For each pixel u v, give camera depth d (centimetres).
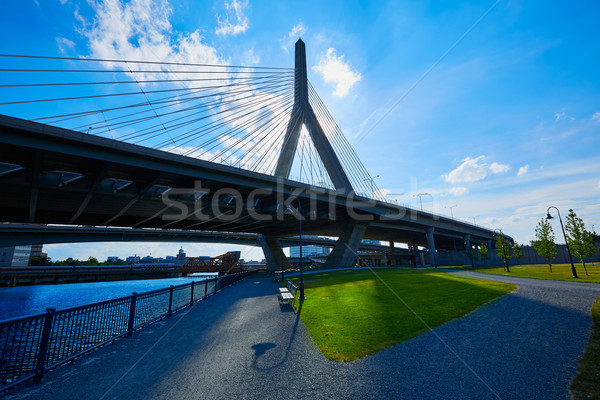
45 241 4878
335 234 7950
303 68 5472
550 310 1027
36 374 552
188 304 1493
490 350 661
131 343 812
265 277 4356
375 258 11094
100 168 2539
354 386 505
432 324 892
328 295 1686
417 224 7006
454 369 565
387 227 7281
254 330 938
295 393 486
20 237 4581
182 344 798
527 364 575
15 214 3359
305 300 1540
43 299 3844
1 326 476
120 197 3088
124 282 7469
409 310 1108
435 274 3183
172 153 2755
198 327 1003
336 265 5225
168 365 635
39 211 3322
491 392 468
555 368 549
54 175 2434
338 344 735
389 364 600
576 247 3053
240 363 637
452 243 11675
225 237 7269
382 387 498
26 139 2027
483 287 1753
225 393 492
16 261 10438
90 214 3728
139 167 2586
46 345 586
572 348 646
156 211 3850
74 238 5216
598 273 2827
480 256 6494
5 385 490
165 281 7600
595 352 611
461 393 468
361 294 1631
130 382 545
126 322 893
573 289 1574
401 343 727
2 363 489
